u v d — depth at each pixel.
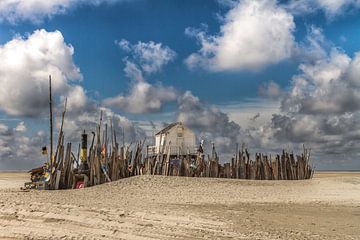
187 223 16.94
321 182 41.41
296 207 25.31
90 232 15.16
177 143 55.91
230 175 42.94
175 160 43.66
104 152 37.06
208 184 35.97
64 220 16.89
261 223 18.00
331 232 16.59
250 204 26.34
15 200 22.67
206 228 16.20
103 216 17.61
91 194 28.84
